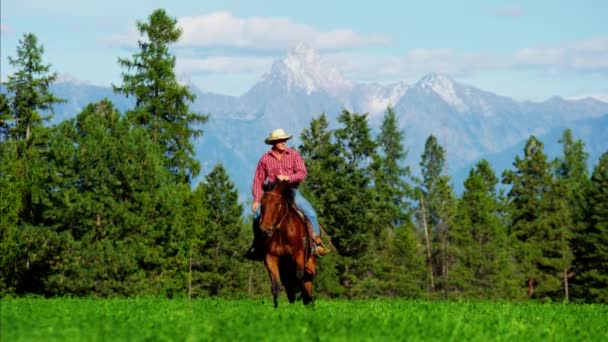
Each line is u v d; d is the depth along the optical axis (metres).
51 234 47.19
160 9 63.25
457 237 85.25
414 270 83.00
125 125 51.44
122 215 47.88
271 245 16.88
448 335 12.07
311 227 17.36
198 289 74.75
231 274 75.88
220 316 13.96
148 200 48.81
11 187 47.56
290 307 16.78
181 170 62.19
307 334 11.20
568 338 12.68
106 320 12.72
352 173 76.69
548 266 89.50
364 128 77.88
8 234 46.88
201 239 74.81
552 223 91.44
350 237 74.75
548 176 96.94
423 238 103.44
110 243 47.53
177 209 50.38
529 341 12.15
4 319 12.32
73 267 47.09
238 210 76.31
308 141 78.81
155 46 63.00
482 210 86.12
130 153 49.28
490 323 14.01
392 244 83.00
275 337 10.76
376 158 78.38
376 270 78.12
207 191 76.06
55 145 48.75
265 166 17.28
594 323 15.77
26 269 48.84
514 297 83.56
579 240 85.50
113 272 47.66
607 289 80.69
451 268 88.38
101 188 48.22
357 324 12.59
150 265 49.88
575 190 102.56
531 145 98.69
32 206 49.56
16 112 67.56
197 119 63.16
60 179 47.75
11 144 53.03
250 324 11.96
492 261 83.75
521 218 98.19
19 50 67.19
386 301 22.52
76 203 47.38
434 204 103.56
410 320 13.43
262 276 81.12
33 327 11.49
